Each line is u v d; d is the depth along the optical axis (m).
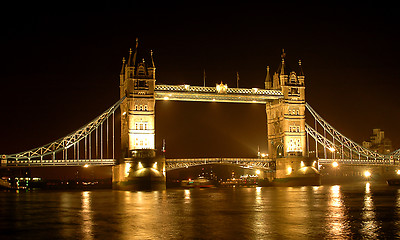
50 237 46.81
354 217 58.69
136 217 60.97
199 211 67.81
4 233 49.34
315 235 45.97
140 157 140.38
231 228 50.47
